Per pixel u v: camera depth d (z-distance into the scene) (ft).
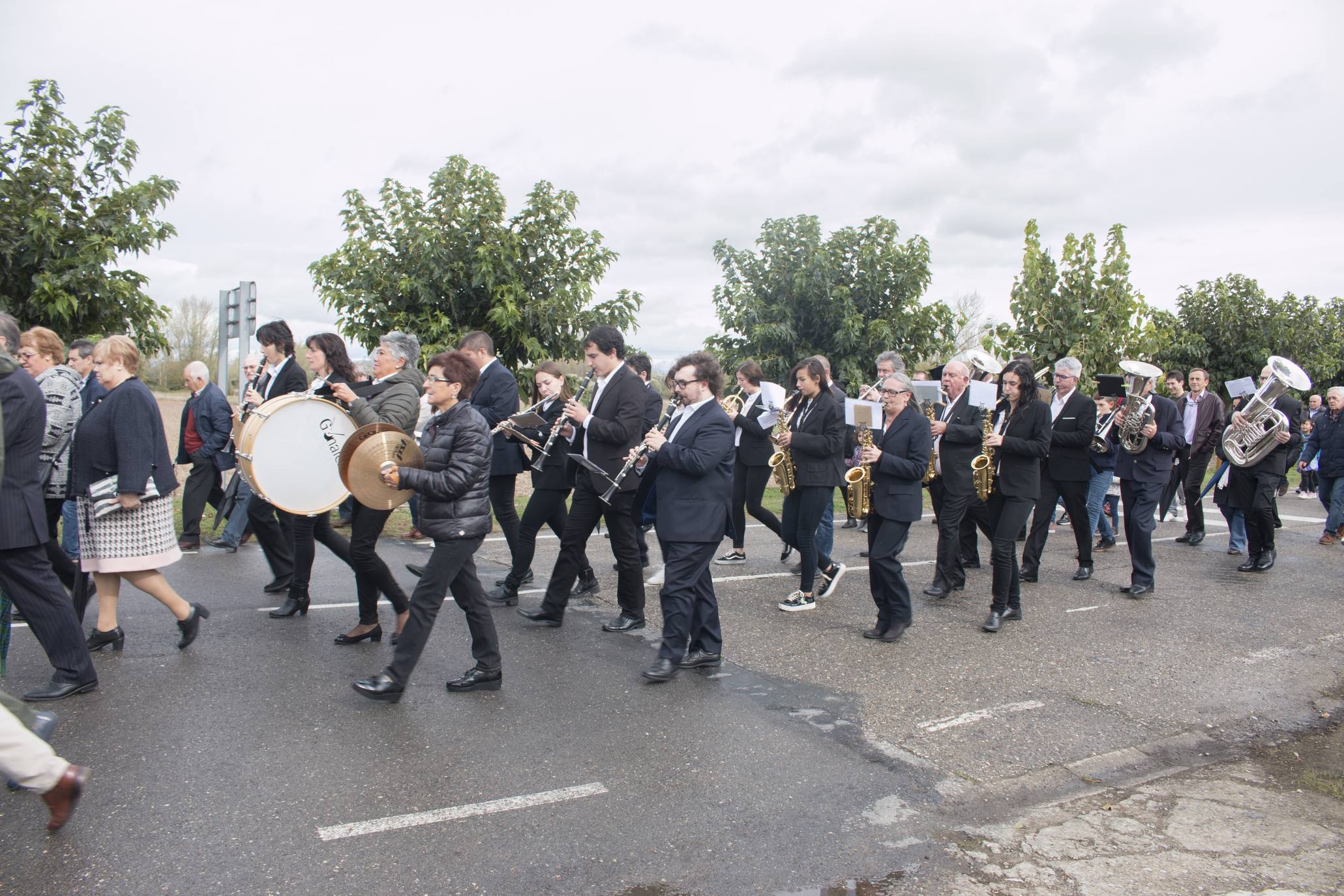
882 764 13.38
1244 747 14.60
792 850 10.82
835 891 9.96
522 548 21.63
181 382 106.63
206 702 14.79
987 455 21.47
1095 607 23.34
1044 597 24.39
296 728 13.88
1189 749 14.40
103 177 31.01
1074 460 25.64
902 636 20.24
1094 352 40.50
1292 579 27.40
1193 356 65.82
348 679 16.15
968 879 10.31
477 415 15.05
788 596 23.73
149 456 16.07
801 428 22.12
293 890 9.56
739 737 14.19
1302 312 69.72
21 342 18.31
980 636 20.38
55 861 9.94
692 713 15.16
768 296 44.09
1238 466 28.09
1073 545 33.14
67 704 14.47
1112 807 12.28
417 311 35.58
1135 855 10.95
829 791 12.42
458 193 35.55
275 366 21.06
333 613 20.51
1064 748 14.19
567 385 23.30
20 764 9.93
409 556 27.43
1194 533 33.53
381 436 15.30
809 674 17.40
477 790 12.03
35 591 14.30
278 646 17.88
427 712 14.74
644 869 10.27
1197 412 33.22
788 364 42.55
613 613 21.52
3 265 29.19
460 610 21.30
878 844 11.04
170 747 13.00
